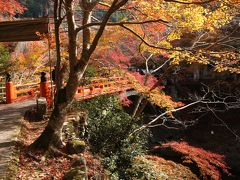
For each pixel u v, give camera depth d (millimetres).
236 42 15781
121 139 12797
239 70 12930
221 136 22281
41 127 11508
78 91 15602
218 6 10914
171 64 14289
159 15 10812
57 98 9875
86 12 11305
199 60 12039
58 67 10539
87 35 11195
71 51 9930
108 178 9805
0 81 19078
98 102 15562
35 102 14680
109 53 18469
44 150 9367
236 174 18078
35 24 12602
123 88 19469
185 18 11180
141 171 11695
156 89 15102
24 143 9727
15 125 10914
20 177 7902
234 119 23609
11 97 14617
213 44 13500
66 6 9875
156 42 15039
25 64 21531
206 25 11680
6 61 21422
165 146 16375
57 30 10406
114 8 9273
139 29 14836
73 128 11398
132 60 22156
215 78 24891
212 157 16234
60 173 8523
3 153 8719
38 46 20281
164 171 13641
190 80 25516
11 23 12672
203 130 23234
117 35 16094
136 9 10773
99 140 12430
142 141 14414
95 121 13094
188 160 14961
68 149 9789
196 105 24734
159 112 24266
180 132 23344
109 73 18406
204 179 14211
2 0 18203
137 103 16094
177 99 24906
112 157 11258
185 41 18625
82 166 8469
